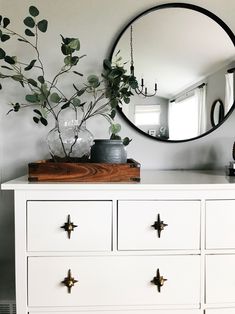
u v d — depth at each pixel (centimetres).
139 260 114
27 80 144
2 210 160
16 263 113
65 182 117
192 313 116
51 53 157
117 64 157
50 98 148
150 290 115
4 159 158
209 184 114
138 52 158
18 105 148
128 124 160
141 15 157
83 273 114
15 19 155
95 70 158
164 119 160
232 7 160
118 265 114
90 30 157
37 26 142
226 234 116
